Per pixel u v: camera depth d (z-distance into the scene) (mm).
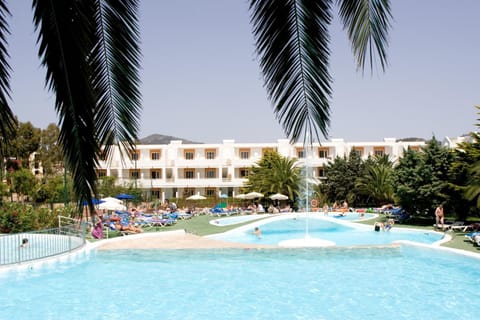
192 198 47500
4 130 2770
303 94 3295
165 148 61312
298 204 47312
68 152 3162
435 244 16734
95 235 18969
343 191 48531
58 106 3096
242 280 13000
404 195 27109
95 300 11117
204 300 11055
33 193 35125
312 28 3258
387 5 3225
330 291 11688
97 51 3582
